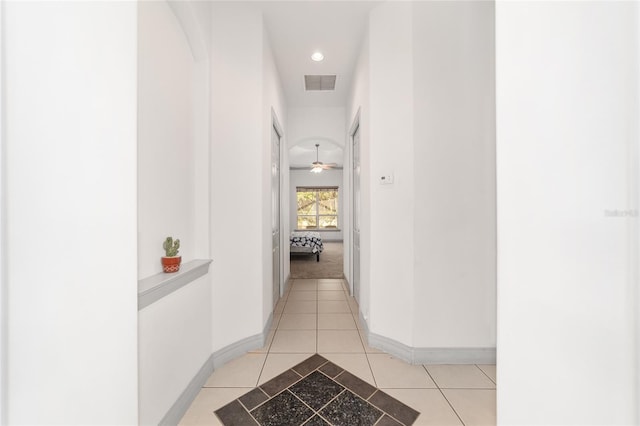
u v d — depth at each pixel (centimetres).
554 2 54
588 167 48
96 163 83
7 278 60
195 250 181
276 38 264
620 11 43
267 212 245
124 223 94
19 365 62
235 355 201
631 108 42
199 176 182
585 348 49
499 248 70
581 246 49
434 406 152
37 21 66
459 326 195
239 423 140
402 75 199
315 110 439
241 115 210
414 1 191
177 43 162
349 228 372
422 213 193
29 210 64
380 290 216
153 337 121
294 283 420
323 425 138
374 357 203
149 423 118
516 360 65
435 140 193
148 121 134
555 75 54
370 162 224
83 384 78
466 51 193
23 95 64
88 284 79
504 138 68
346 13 230
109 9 88
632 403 43
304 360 199
